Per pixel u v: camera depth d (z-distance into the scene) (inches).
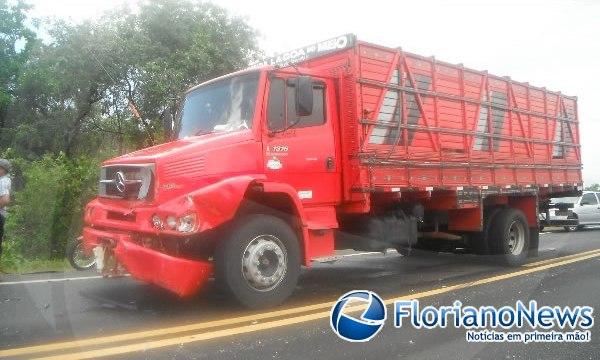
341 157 254.5
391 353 153.1
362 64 256.8
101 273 206.2
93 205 225.6
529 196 371.2
